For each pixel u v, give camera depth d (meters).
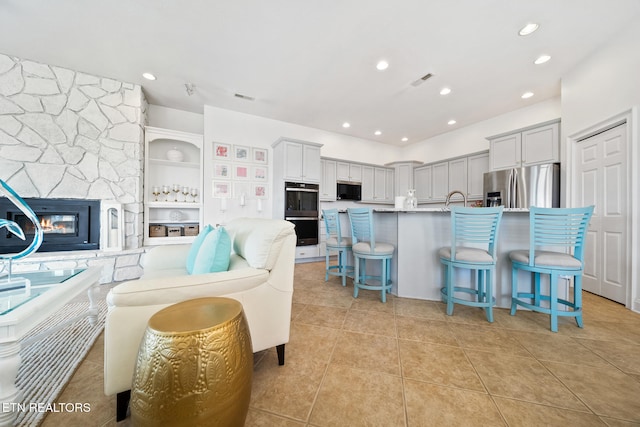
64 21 2.15
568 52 2.54
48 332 1.42
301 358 1.40
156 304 0.97
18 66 2.67
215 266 1.31
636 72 2.12
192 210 4.09
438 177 5.14
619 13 2.04
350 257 3.58
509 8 1.99
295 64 2.79
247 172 4.21
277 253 1.30
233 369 0.79
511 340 1.61
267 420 0.97
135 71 2.95
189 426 0.72
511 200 3.45
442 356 1.43
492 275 1.90
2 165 2.61
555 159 3.14
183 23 2.18
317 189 4.44
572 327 1.80
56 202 2.82
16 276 1.56
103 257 2.85
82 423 0.95
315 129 4.95
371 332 1.73
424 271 2.46
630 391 1.13
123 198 3.17
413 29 2.23
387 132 5.20
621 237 2.27
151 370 0.72
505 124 4.18
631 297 2.13
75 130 2.92
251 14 2.07
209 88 3.36
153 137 3.56
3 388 0.88
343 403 1.06
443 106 3.89
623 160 2.26
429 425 0.95
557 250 2.10
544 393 1.12
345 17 2.10
